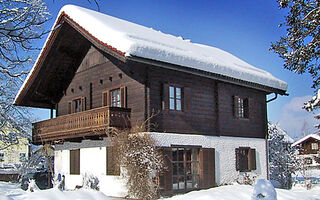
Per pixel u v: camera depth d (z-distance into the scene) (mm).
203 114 16219
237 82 17078
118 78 15516
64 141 17453
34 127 18797
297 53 11109
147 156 12852
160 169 13219
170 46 15422
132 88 14664
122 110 14164
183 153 15234
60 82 19281
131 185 13031
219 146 16766
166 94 14586
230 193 13352
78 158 17312
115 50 13125
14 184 20234
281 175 20938
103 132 13977
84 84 17828
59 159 18969
